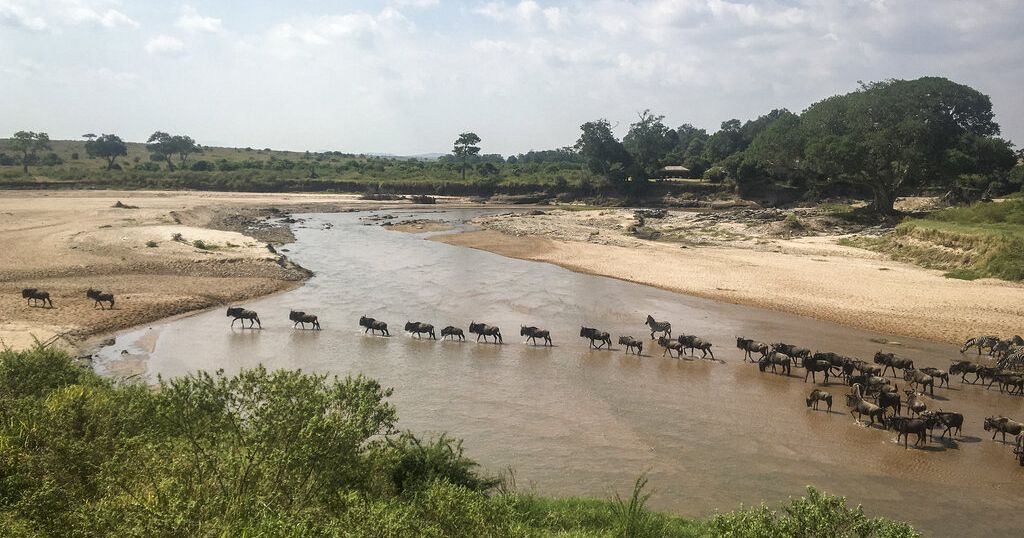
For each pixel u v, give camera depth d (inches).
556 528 537.6
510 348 1209.4
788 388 1013.2
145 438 467.2
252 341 1209.4
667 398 952.9
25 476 413.1
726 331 1355.8
